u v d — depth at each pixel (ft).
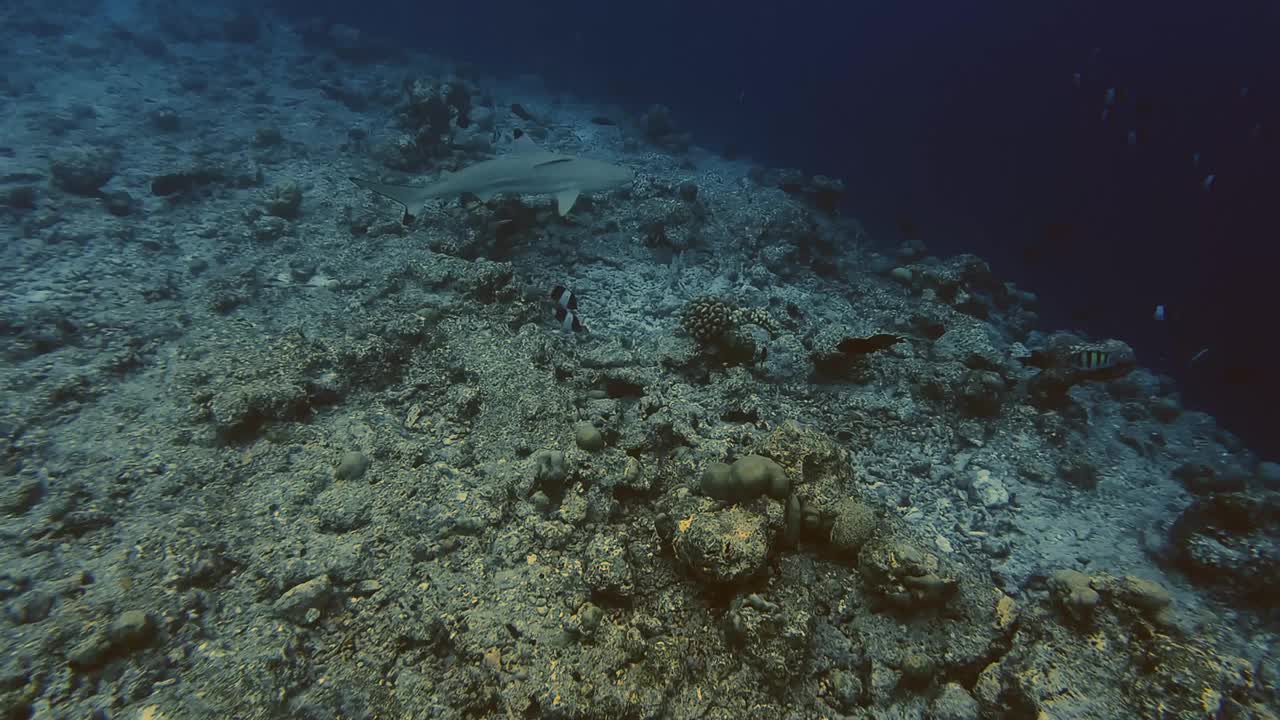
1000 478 21.45
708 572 12.74
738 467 14.23
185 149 44.14
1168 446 25.73
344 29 89.81
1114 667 12.10
